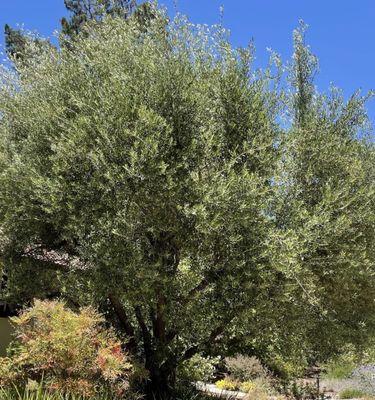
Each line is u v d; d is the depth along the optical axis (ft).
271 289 30.55
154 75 30.99
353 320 37.06
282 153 32.40
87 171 29.86
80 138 29.19
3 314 37.52
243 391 45.32
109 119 28.99
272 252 28.66
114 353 25.71
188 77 31.32
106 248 28.66
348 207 33.73
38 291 34.60
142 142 28.37
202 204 28.17
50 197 29.60
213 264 30.40
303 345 35.29
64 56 35.24
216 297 30.91
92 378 24.76
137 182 28.50
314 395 45.27
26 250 35.60
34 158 32.09
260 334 32.55
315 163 34.27
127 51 32.78
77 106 32.50
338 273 33.17
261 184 30.07
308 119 35.94
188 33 33.30
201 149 30.53
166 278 28.66
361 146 37.14
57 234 34.14
